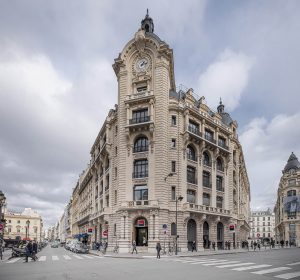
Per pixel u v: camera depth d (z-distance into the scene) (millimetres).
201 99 63250
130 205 50469
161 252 45375
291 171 123062
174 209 50781
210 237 56188
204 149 58125
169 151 52719
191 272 19859
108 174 63000
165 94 54000
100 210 62875
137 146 54312
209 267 22953
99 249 57781
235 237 67000
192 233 53094
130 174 52812
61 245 107812
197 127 58531
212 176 59625
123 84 57062
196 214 52969
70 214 156250
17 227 159375
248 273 19156
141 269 21922
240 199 79000
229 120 75250
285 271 20203
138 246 49375
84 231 94312
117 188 55531
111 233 55719
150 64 56125
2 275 19078
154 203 48969
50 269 22422
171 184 51469
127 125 53719
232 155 67812
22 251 37969
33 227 163875
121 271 20734
